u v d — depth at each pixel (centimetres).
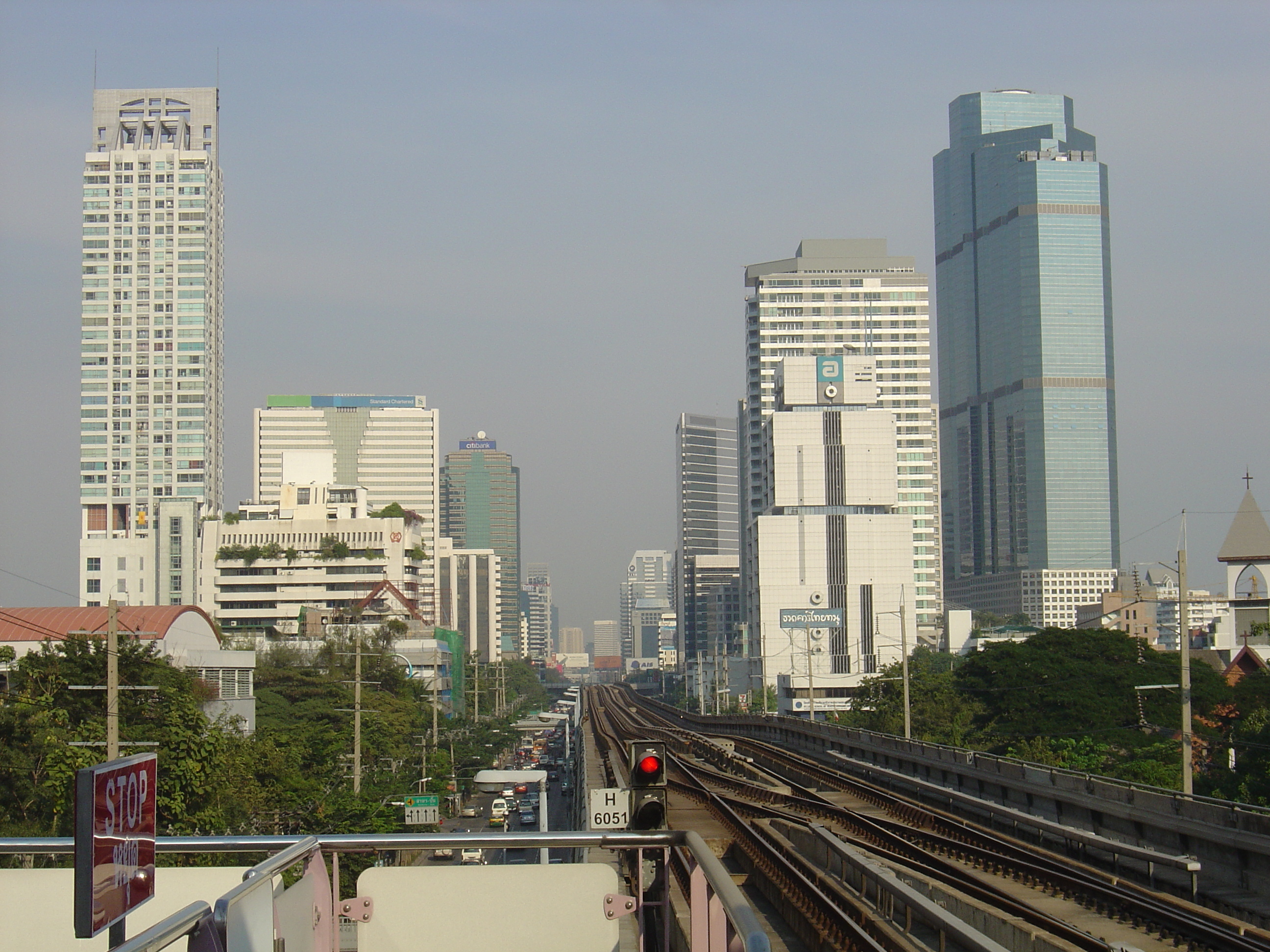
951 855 2716
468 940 733
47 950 749
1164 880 2500
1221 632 12244
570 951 736
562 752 13175
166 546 19275
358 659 5525
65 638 4622
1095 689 7912
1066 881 2252
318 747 6731
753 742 7462
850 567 17338
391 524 16762
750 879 2322
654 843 740
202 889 764
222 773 4403
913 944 1614
